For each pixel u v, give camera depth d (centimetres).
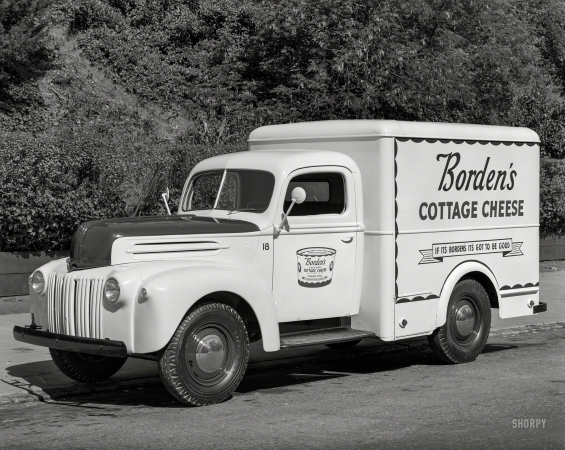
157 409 732
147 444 614
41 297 783
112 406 750
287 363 938
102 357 836
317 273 834
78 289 738
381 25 1716
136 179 1423
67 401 777
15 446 616
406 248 878
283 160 824
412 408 717
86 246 755
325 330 858
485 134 966
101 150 1391
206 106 2016
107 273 722
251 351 1006
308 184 840
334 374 894
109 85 2014
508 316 1002
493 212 980
